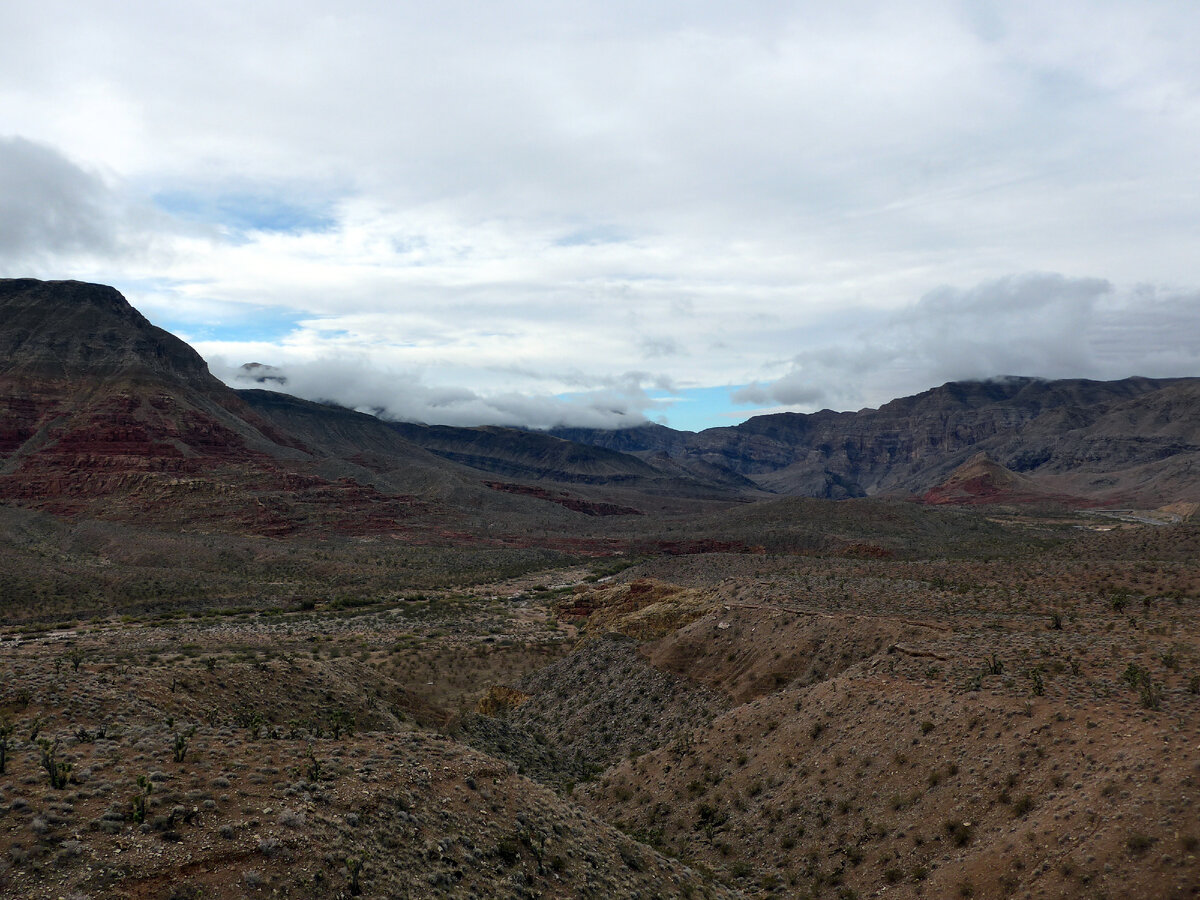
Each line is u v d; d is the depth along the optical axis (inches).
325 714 1644.9
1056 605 2564.0
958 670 1696.6
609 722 2420.0
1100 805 1098.1
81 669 1486.2
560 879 1016.9
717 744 1882.4
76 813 802.8
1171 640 1740.9
